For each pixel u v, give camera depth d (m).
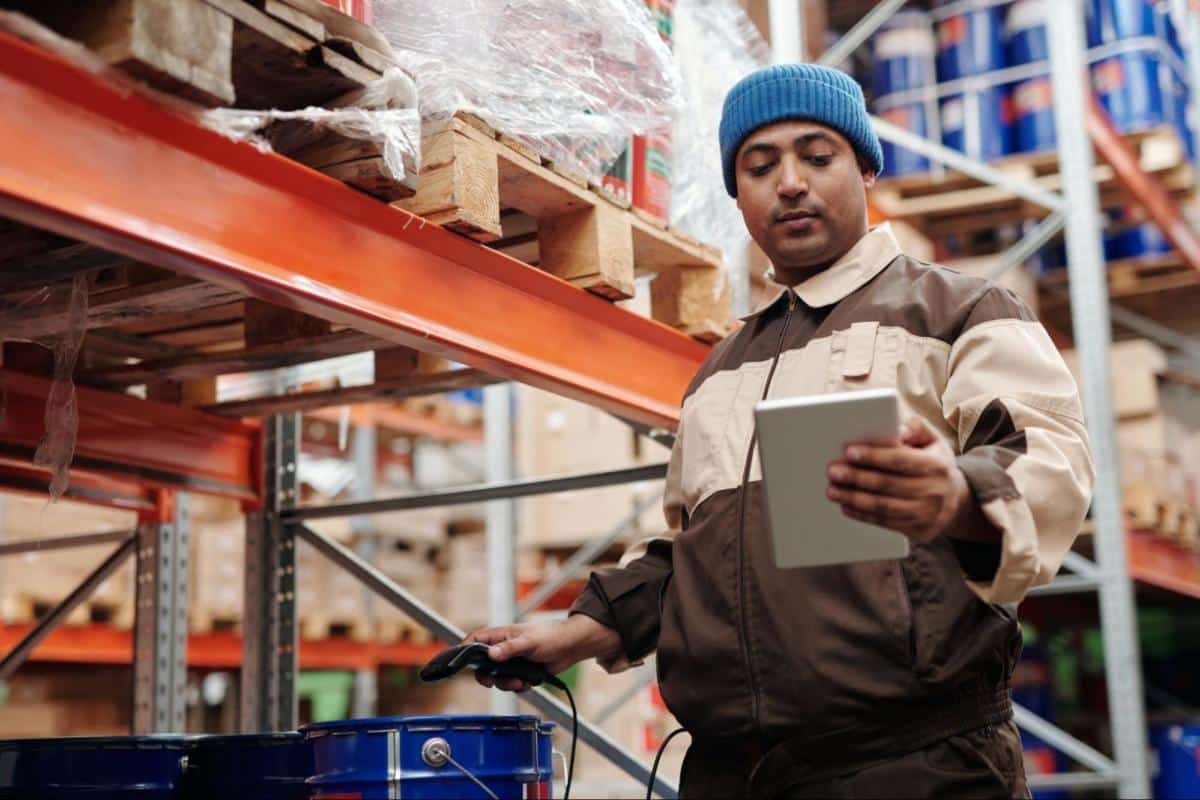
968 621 1.58
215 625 5.76
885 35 5.37
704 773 1.71
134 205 1.50
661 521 5.77
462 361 2.04
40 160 1.41
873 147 1.85
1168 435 5.95
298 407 3.12
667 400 2.53
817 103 1.79
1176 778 5.93
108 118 1.48
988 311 1.67
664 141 2.64
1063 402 1.59
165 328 2.94
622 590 1.95
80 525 5.30
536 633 1.91
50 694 5.66
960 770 1.56
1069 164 4.80
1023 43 5.30
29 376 2.73
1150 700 7.82
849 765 1.56
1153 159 5.58
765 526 1.67
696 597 1.71
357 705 6.66
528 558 6.23
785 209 1.79
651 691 5.42
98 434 2.87
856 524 1.36
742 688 1.63
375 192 1.84
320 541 3.35
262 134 1.83
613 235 2.29
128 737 2.15
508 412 5.35
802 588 1.61
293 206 1.73
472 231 1.98
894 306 1.72
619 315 2.38
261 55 1.68
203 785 2.24
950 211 5.48
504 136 2.05
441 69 1.95
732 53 3.01
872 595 1.57
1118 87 5.55
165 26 1.47
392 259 1.88
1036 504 1.48
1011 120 5.32
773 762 1.59
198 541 5.70
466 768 1.91
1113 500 4.63
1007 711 1.65
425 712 7.14
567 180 2.18
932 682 1.54
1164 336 6.89
